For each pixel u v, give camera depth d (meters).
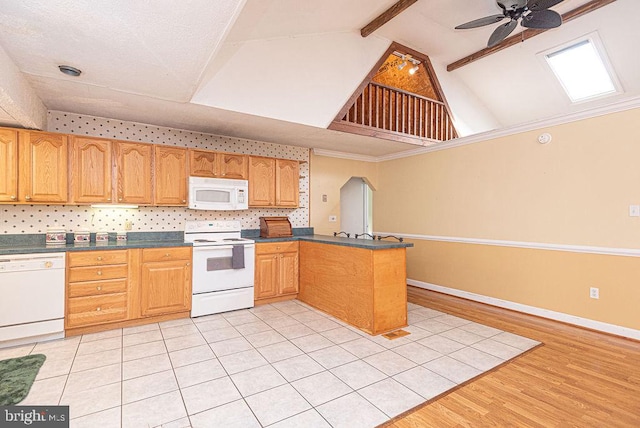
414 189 5.27
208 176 3.87
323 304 3.79
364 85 4.02
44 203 3.03
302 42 3.51
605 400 2.05
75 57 2.19
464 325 3.41
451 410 1.93
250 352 2.68
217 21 1.78
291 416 1.85
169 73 2.44
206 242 3.66
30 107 2.69
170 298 3.41
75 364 2.43
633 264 3.04
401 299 3.32
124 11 1.67
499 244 4.11
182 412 1.87
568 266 3.48
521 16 2.87
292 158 4.96
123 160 3.40
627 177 3.07
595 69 4.45
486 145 4.26
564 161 3.51
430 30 4.04
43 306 2.79
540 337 3.08
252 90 3.28
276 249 4.14
